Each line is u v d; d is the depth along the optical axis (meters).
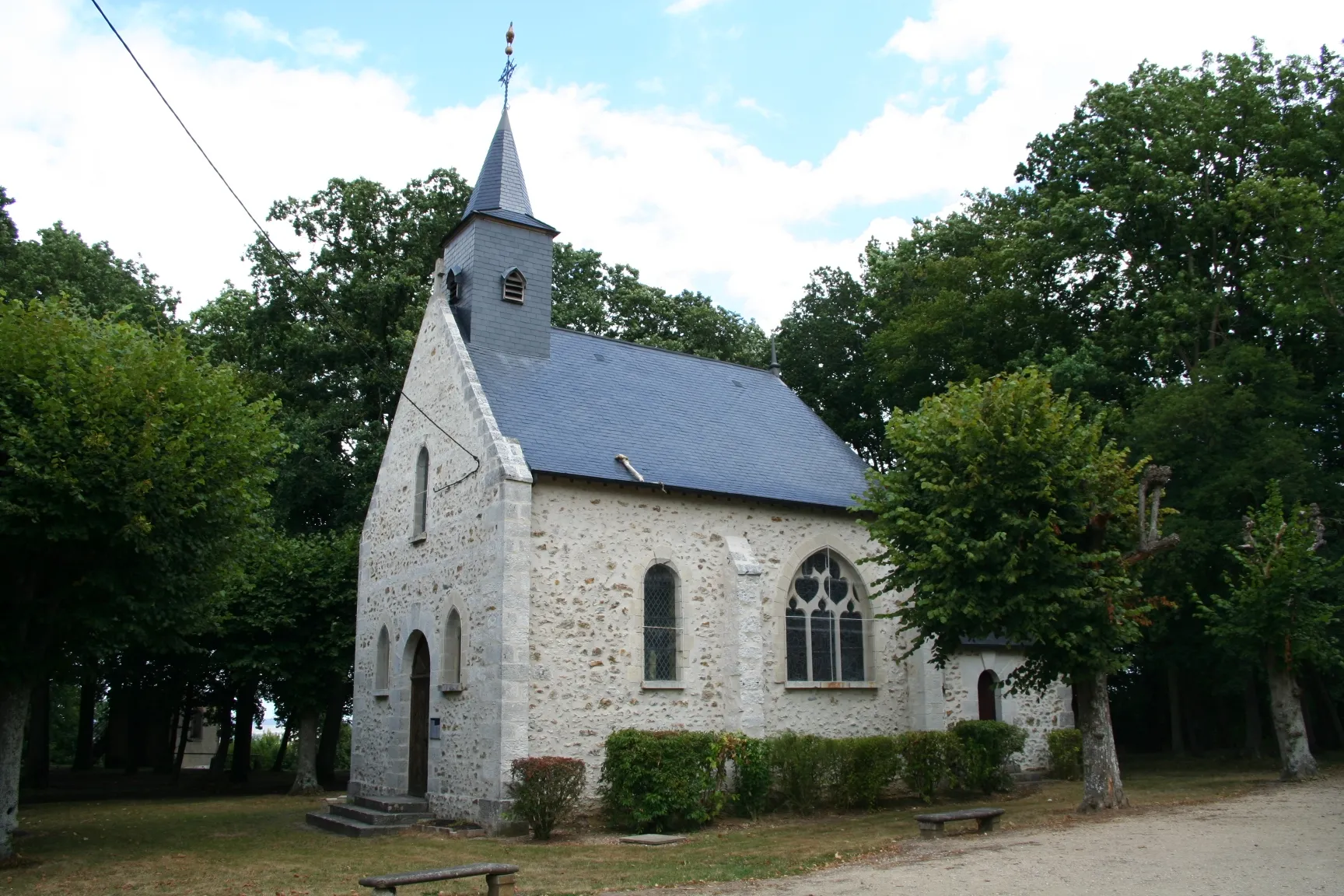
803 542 20.08
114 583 13.20
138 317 32.53
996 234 31.69
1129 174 26.27
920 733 19.20
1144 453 23.70
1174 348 25.67
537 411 18.70
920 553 16.25
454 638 17.69
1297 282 22.92
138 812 20.38
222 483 14.84
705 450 20.20
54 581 13.58
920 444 16.59
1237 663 25.03
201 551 14.59
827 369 35.50
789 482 20.55
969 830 14.04
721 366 24.23
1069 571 14.85
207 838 15.95
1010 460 15.32
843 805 17.88
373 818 16.70
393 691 19.55
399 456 20.94
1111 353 26.11
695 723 17.78
